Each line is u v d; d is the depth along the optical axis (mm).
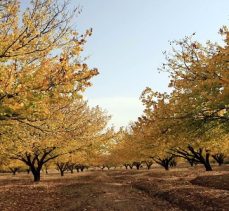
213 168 39688
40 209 15469
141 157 35688
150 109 13359
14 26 8680
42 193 20875
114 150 41656
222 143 21844
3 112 8031
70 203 16625
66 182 29672
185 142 14742
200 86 11734
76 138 23328
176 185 21734
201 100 12031
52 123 10797
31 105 7875
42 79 8102
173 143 14875
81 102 22625
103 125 28500
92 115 28453
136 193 20516
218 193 15977
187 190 17938
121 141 40594
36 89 8070
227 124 12484
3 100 7758
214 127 13086
